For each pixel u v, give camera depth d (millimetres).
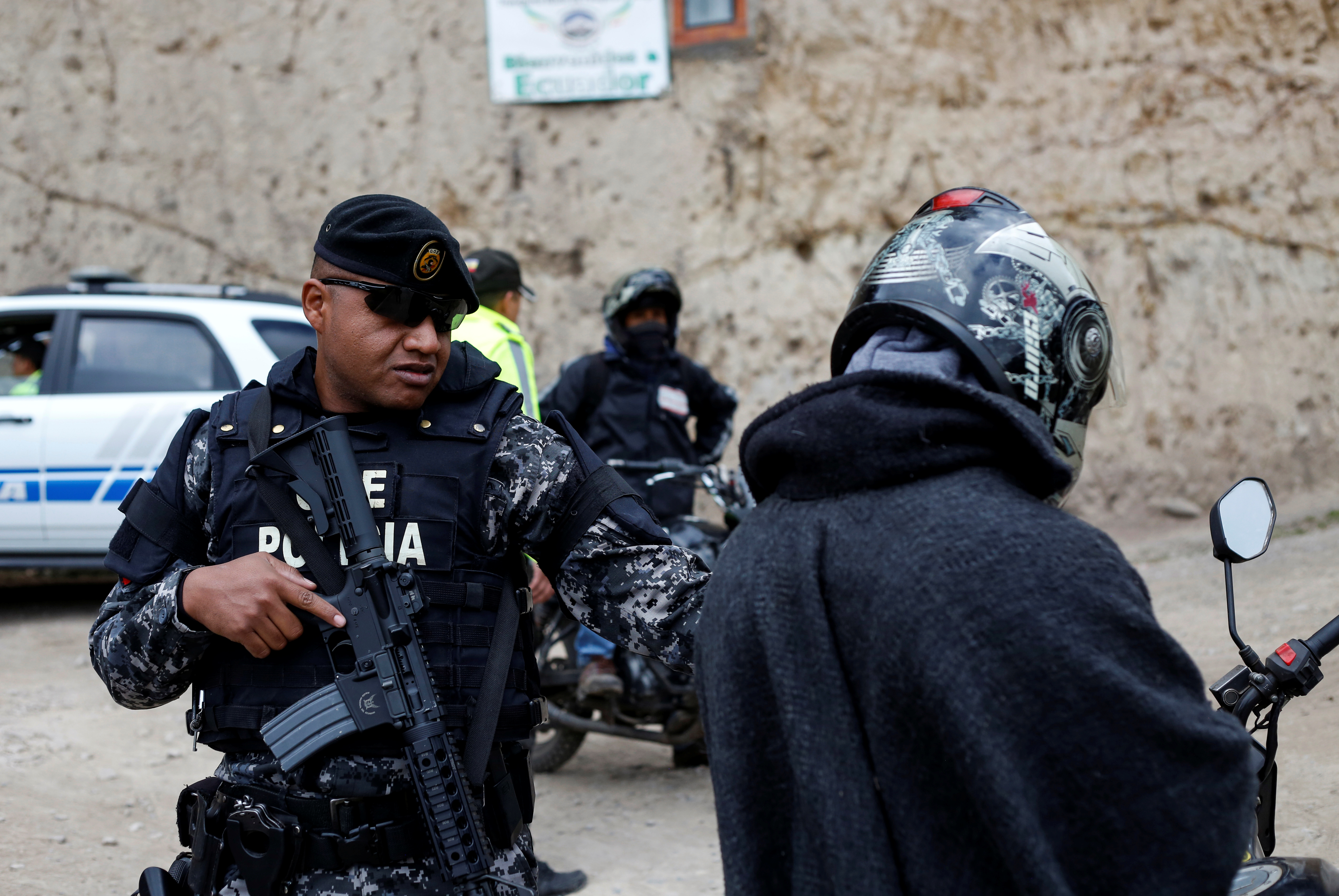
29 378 6156
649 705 3689
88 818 3402
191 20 8828
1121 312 7746
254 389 1640
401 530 1493
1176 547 6762
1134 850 792
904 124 8039
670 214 8281
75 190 8906
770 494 1063
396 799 1435
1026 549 858
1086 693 808
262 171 8797
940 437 932
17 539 5988
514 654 1562
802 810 900
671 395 4406
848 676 906
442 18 8500
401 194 8594
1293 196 7656
